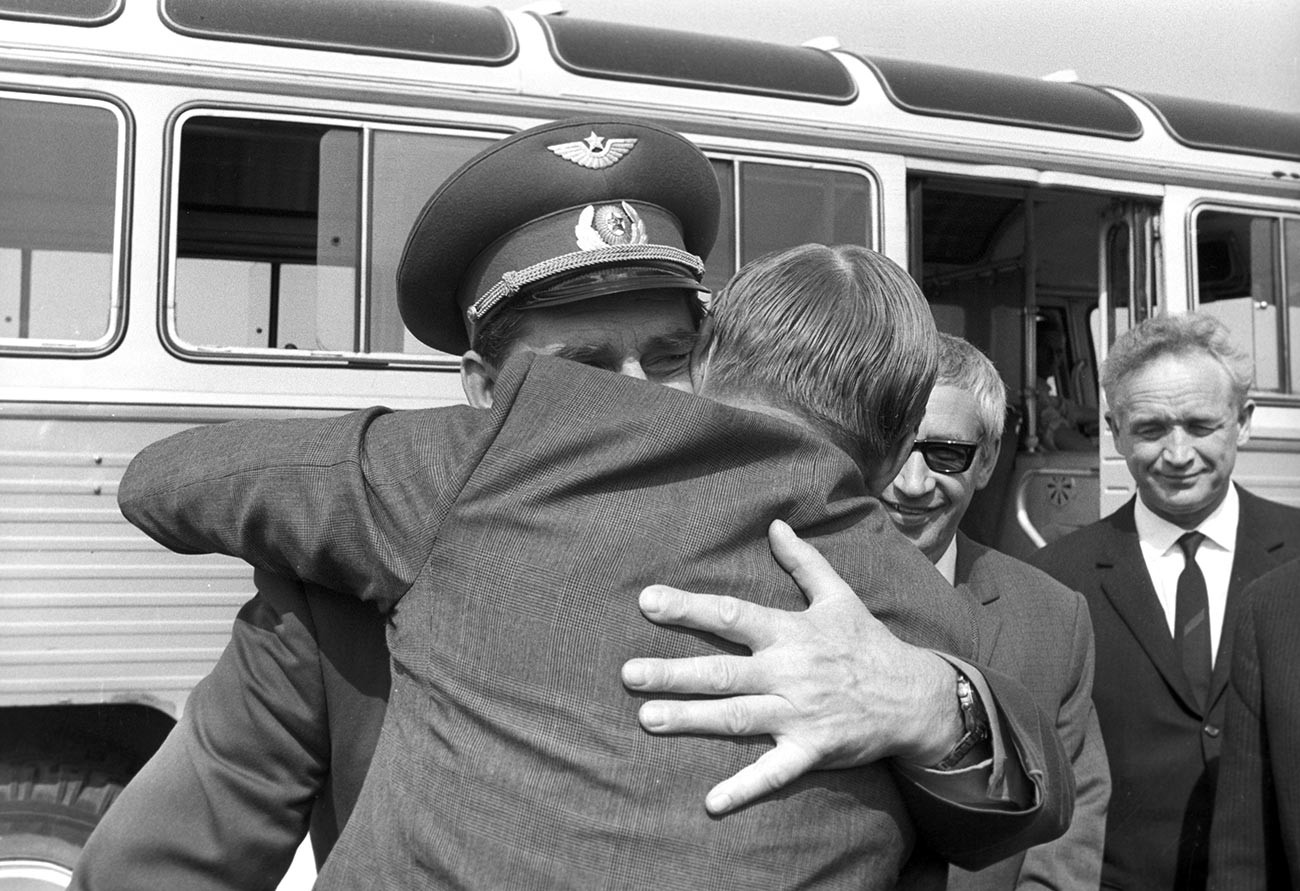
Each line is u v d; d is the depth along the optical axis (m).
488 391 1.49
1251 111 5.40
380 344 3.80
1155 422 2.84
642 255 1.41
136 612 3.55
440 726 1.09
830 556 1.17
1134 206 5.16
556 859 1.02
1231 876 2.19
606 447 1.13
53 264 3.54
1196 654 2.78
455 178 1.50
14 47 3.52
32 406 3.49
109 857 1.27
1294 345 5.30
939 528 2.15
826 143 4.41
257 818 1.30
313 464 1.20
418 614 1.14
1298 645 2.10
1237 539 2.91
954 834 1.17
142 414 3.57
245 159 3.71
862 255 1.28
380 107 3.83
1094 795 2.07
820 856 1.07
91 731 3.63
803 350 1.22
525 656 1.08
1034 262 5.55
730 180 4.27
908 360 1.24
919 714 1.13
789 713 1.08
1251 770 2.18
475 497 1.13
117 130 3.60
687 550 1.11
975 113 4.69
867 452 1.26
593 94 4.08
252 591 3.69
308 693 1.30
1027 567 2.23
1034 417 5.69
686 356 1.44
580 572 1.09
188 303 3.63
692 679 1.06
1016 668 2.04
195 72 3.66
